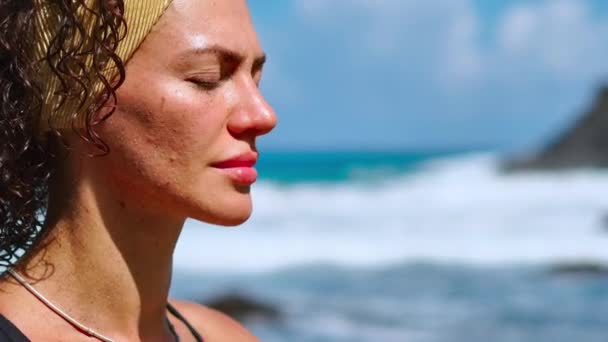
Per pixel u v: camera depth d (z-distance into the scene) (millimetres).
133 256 1980
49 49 1820
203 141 1865
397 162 44000
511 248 18328
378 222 21891
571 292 14398
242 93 1903
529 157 32812
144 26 1822
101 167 1913
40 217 1998
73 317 1951
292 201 26281
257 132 1919
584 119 33781
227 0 1912
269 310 13391
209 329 2398
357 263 17516
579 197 24219
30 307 1933
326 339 11859
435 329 12211
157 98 1836
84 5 1806
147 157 1859
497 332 11977
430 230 20500
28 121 1886
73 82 1821
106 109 1841
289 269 16938
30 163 1930
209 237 18922
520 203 23844
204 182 1878
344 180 32562
